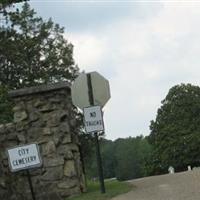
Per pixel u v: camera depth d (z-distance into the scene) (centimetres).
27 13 3744
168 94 6850
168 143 6575
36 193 1382
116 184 1456
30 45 3694
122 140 9069
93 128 1261
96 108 1262
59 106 1414
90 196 1267
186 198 1085
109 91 1276
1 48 3631
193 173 1520
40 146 1401
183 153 6500
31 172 1388
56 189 1380
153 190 1243
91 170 3450
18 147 1238
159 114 6800
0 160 1401
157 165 6650
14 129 1416
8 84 3588
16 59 3681
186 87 6819
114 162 8744
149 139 6875
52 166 1389
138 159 8756
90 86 1273
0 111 2203
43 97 1418
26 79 3703
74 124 1470
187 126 6606
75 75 3800
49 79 3709
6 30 3625
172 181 1371
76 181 1383
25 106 1420
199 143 6494
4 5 3378
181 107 6719
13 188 1389
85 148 3159
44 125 1409
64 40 3853
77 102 1275
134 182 1475
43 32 3794
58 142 1400
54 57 3778
